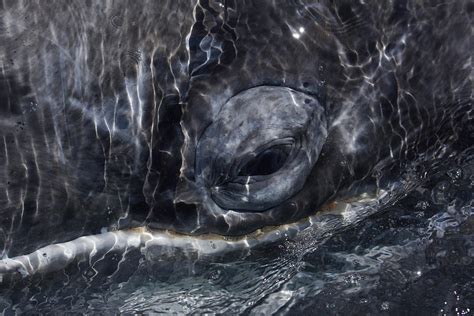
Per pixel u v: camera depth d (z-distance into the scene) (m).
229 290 8.16
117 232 7.57
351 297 8.29
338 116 7.74
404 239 8.56
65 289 7.63
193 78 7.25
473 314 8.16
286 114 7.21
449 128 8.37
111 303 7.91
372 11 7.75
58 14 6.68
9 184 6.89
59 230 7.28
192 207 7.60
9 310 7.62
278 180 7.42
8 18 6.53
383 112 7.88
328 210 8.16
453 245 8.56
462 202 8.73
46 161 6.92
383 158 8.08
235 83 7.29
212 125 7.25
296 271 8.34
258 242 7.98
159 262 7.76
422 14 7.86
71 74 6.80
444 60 8.00
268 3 7.45
